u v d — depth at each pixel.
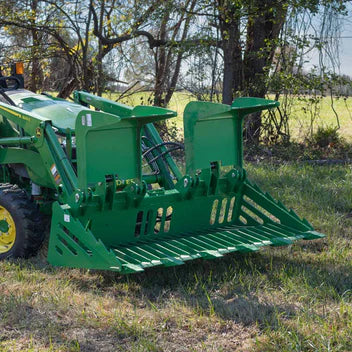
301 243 6.41
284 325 4.41
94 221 5.39
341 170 9.55
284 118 13.19
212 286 5.21
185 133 5.59
